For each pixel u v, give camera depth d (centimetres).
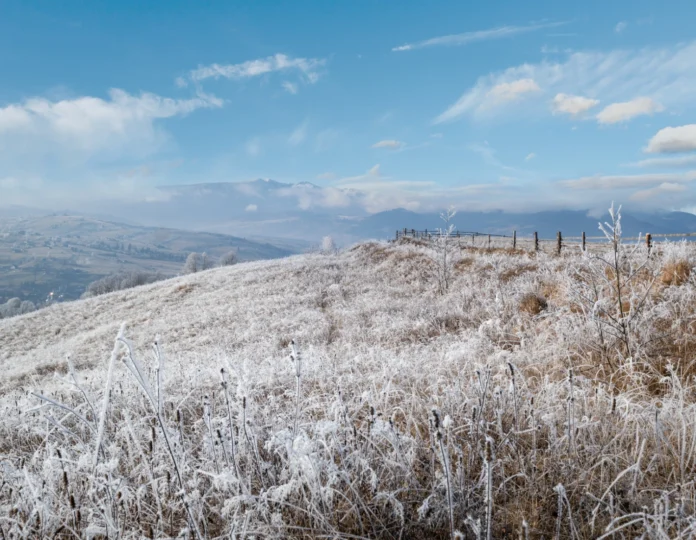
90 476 245
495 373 513
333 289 2175
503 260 1778
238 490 260
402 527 230
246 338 1537
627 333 509
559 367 496
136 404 478
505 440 292
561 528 234
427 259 2375
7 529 242
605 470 269
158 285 3566
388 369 543
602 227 554
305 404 449
